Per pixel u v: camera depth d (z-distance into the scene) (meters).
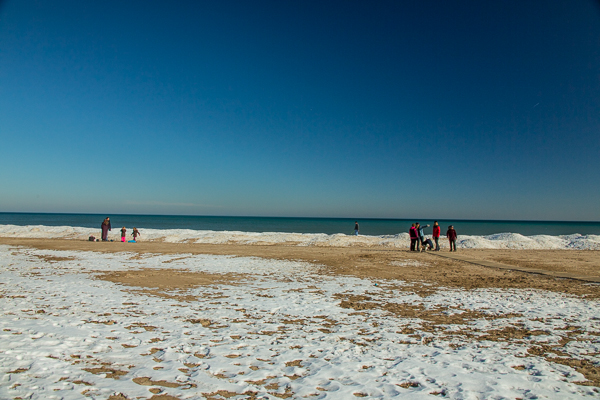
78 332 6.27
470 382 4.59
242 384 4.42
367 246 30.47
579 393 4.29
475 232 78.69
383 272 15.42
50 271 14.34
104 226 32.06
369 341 6.36
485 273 15.20
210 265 17.02
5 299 8.89
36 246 25.47
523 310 8.78
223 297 10.06
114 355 5.28
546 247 30.05
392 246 30.19
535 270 16.02
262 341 6.23
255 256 21.20
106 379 4.41
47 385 4.12
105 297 9.52
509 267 16.98
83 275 13.43
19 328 6.34
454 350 5.90
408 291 11.29
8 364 4.68
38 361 4.84
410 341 6.38
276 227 93.06
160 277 13.31
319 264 17.95
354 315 8.27
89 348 5.51
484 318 8.05
